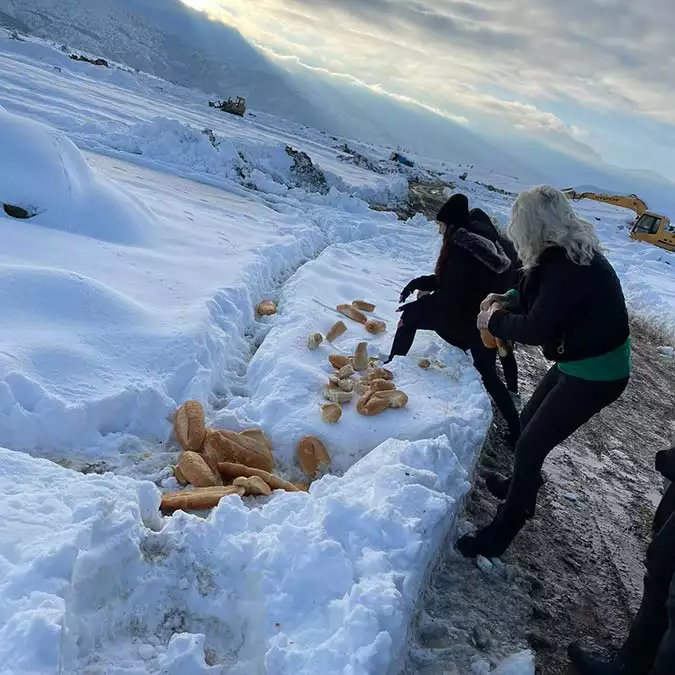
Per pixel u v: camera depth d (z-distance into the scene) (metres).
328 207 13.02
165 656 2.31
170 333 4.66
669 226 23.58
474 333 4.84
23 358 3.83
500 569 3.54
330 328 6.03
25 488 2.70
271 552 2.60
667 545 2.83
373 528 2.74
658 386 8.31
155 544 2.62
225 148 13.02
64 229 6.37
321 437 4.16
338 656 2.18
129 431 3.86
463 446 4.29
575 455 5.57
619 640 3.34
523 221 3.05
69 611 2.19
